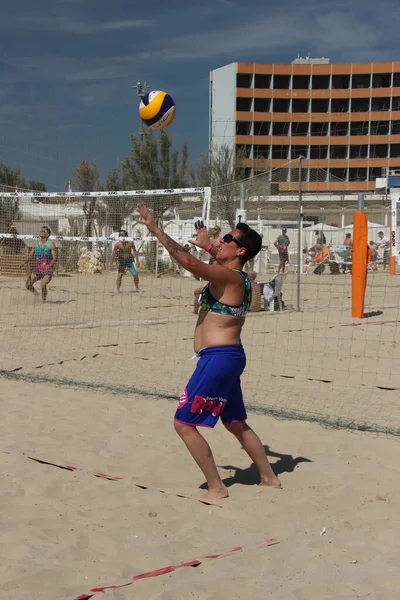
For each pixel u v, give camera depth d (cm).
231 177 2912
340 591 286
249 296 400
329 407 612
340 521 367
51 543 333
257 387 688
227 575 300
